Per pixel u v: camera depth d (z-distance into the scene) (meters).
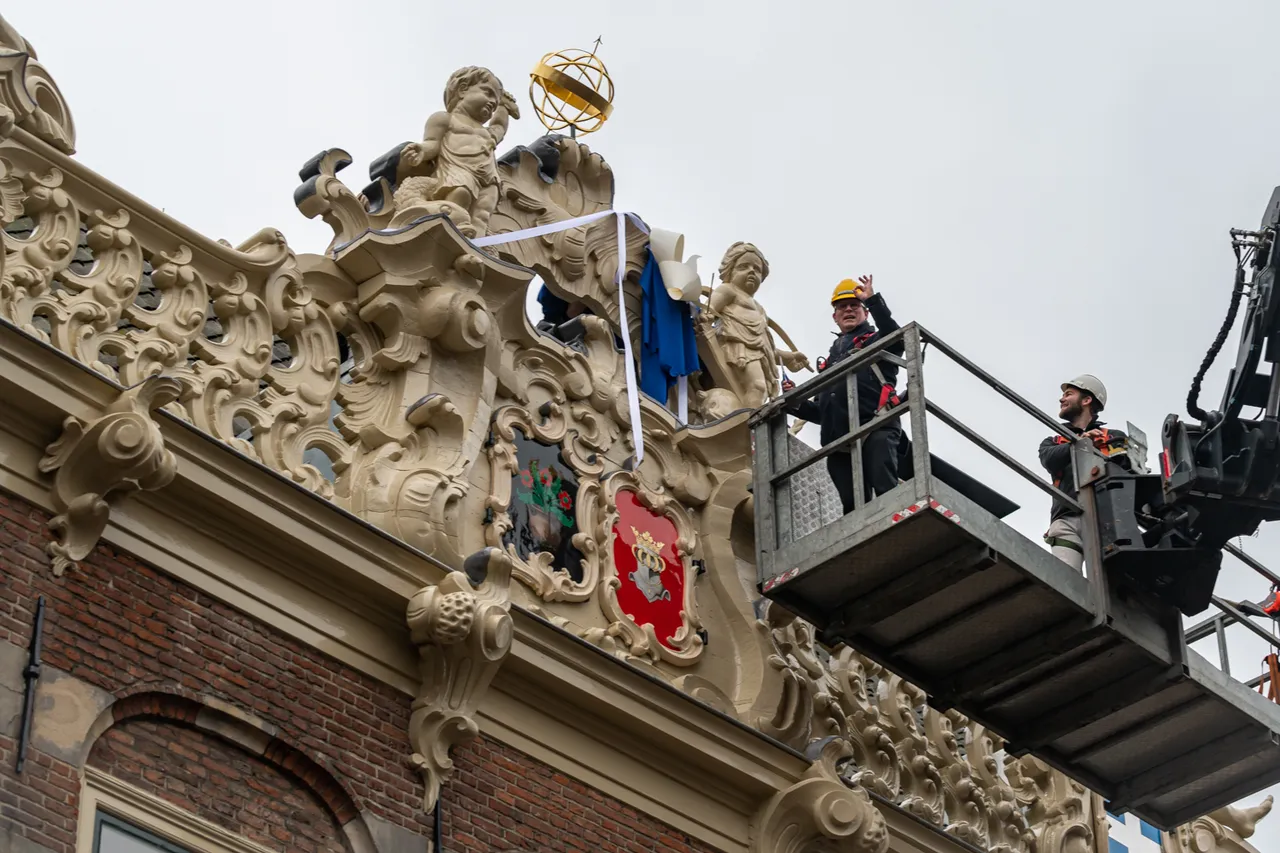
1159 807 23.44
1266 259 20.45
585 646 19.58
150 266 19.75
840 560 20.28
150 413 17.52
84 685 16.70
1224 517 20.62
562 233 22.05
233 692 17.53
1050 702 21.97
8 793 15.93
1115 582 20.94
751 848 20.61
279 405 18.86
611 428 21.42
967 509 19.91
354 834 17.80
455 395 20.05
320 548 18.22
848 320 21.97
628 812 19.80
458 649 18.55
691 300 22.55
